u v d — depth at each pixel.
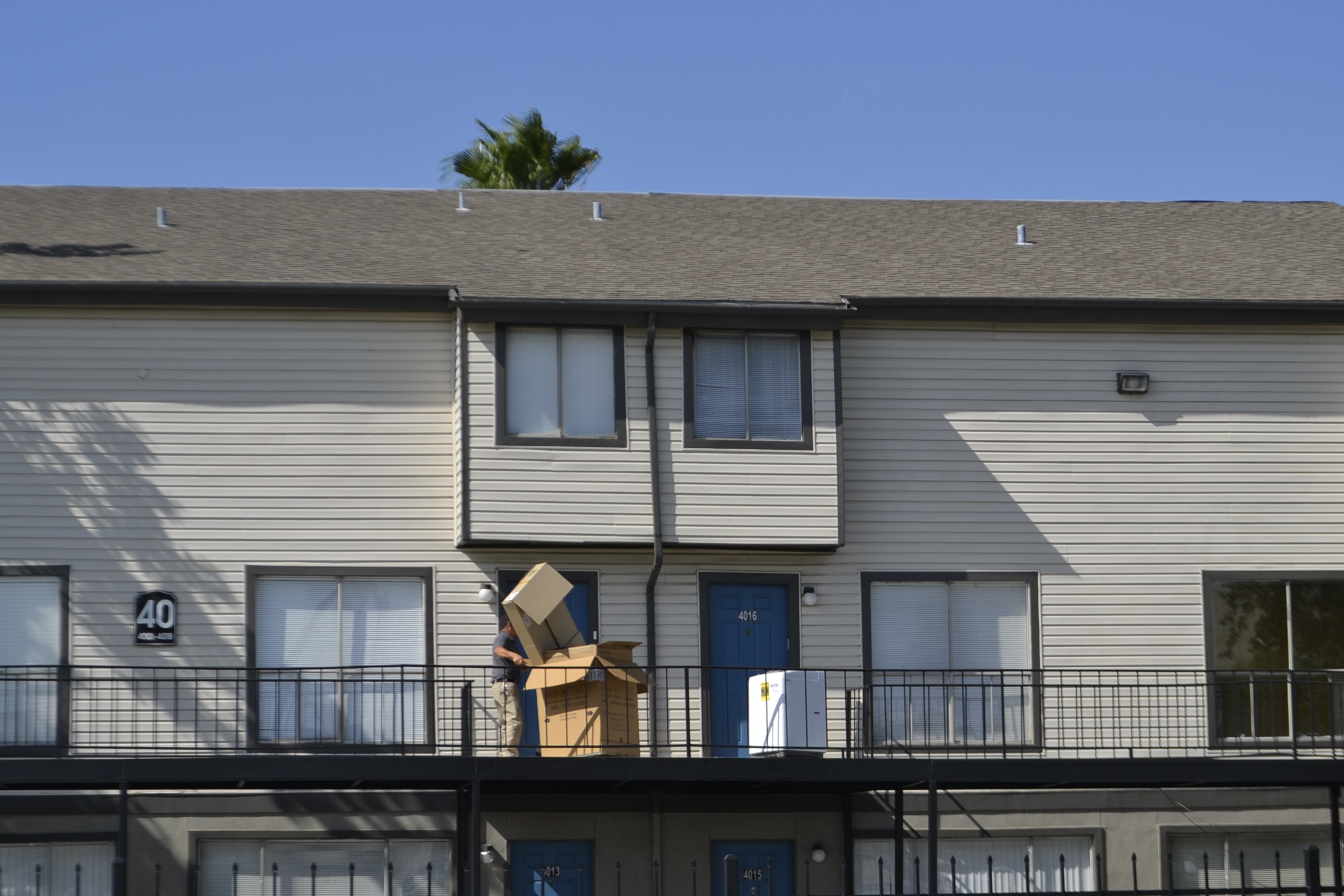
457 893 17.06
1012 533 18.45
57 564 17.02
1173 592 18.56
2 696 16.70
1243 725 18.38
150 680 16.50
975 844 17.95
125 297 17.30
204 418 17.47
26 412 17.20
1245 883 18.16
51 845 16.67
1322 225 22.59
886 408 18.48
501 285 17.78
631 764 15.10
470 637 17.45
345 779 14.98
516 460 17.19
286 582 17.39
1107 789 18.12
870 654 18.02
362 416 17.70
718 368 17.81
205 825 16.84
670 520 17.38
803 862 17.59
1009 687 17.86
